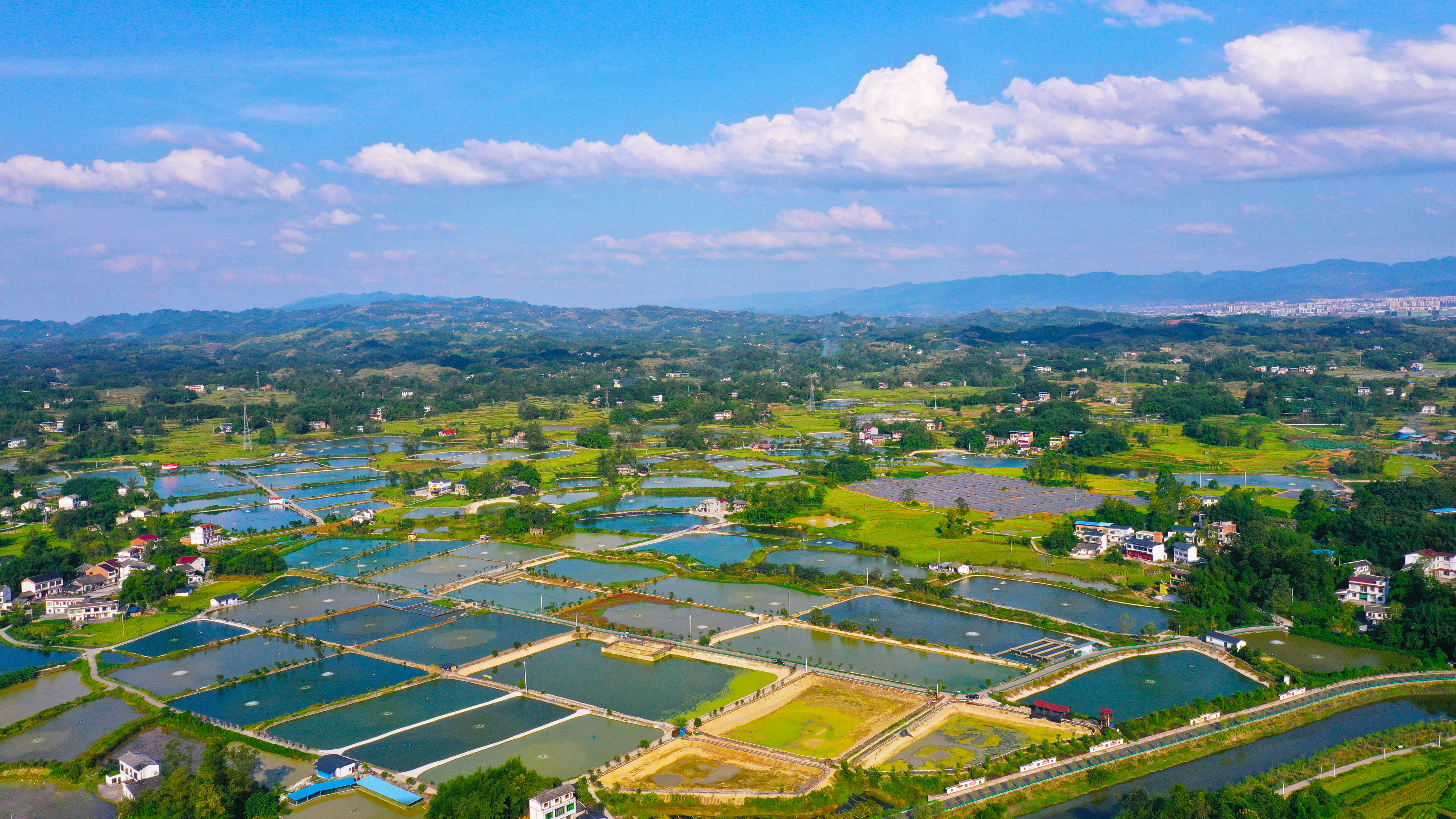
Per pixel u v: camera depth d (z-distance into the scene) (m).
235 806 138.12
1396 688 176.25
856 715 166.62
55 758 157.25
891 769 146.88
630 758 151.25
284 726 166.88
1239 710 164.88
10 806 143.00
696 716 167.50
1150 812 127.31
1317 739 157.62
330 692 181.88
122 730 164.62
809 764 148.62
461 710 172.12
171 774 139.88
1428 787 137.50
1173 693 175.38
